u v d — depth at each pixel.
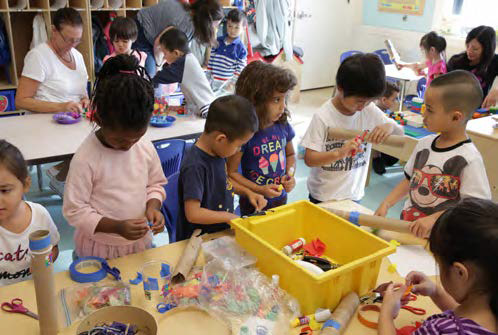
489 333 0.81
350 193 2.11
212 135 1.45
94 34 4.26
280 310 1.13
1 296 1.15
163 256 1.36
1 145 1.28
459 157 1.58
